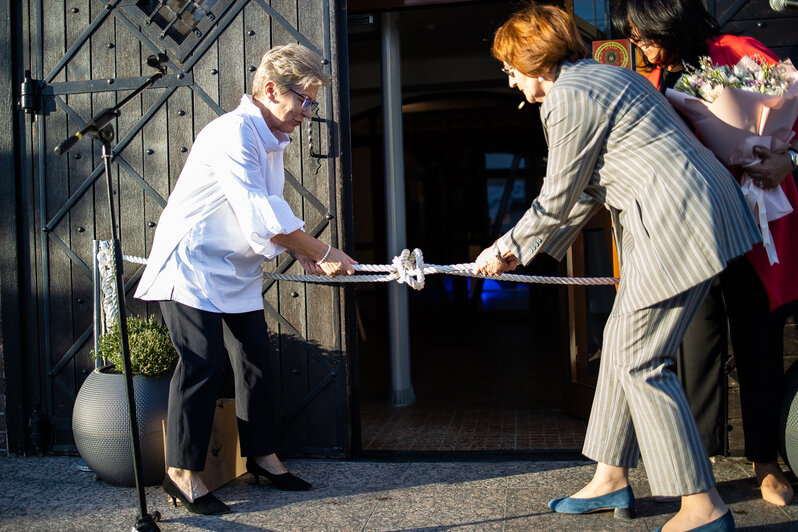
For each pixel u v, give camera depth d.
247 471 3.00
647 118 2.19
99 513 2.56
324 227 3.17
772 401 2.56
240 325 2.78
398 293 4.47
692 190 2.11
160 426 2.79
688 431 2.16
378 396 4.78
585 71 2.28
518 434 3.62
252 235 2.54
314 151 3.16
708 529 2.14
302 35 3.18
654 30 2.52
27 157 3.39
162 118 3.30
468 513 2.49
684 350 2.90
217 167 2.56
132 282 3.33
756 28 2.96
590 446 2.42
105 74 3.35
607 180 2.26
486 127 9.50
